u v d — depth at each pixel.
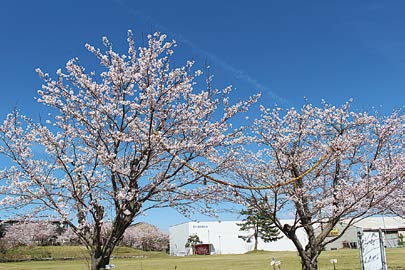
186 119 8.22
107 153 8.09
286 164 10.70
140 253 57.69
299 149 10.87
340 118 11.24
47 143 7.97
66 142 8.10
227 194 9.26
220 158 8.93
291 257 34.06
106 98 8.22
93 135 8.09
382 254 10.71
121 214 7.61
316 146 11.18
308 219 10.17
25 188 7.72
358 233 11.13
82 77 8.05
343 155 10.55
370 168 10.55
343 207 9.55
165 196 8.48
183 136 8.44
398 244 44.91
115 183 7.83
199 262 34.44
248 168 10.54
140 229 73.50
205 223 76.06
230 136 8.73
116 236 7.49
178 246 80.75
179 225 80.88
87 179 7.87
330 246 56.06
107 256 7.46
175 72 7.84
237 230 76.56
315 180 10.60
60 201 7.83
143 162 7.99
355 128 11.31
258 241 74.56
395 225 47.25
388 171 9.79
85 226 7.80
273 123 11.01
